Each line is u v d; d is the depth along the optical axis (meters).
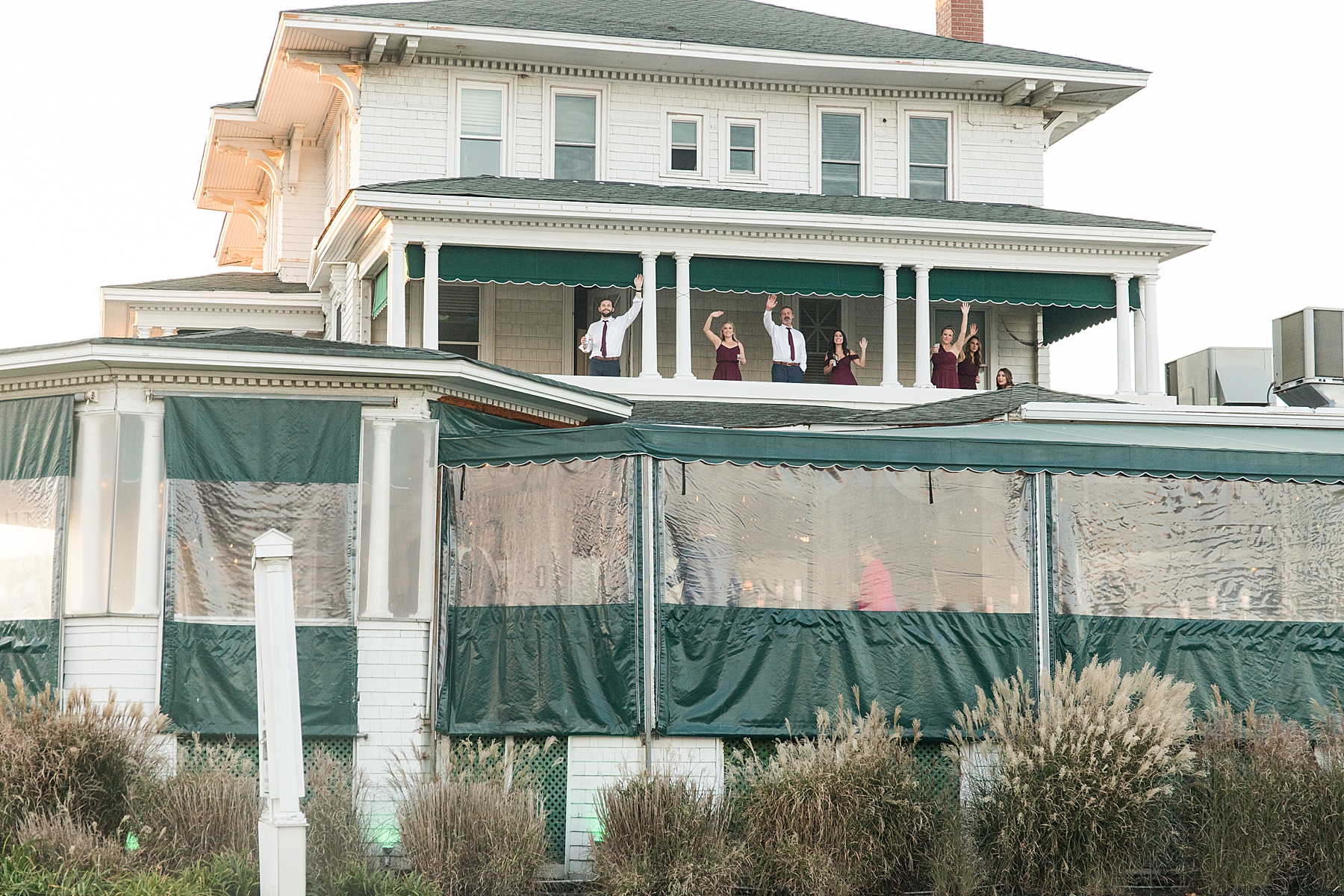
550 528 29.30
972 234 52.50
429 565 29.81
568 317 54.41
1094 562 30.38
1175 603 30.53
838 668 29.31
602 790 27.61
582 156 55.31
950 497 30.17
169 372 29.30
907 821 27.05
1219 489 30.98
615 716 28.38
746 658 28.97
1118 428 36.78
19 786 25.73
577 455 29.25
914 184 57.91
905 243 52.50
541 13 55.53
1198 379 52.91
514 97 54.72
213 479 29.20
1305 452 31.20
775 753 29.02
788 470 29.70
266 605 23.47
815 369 56.59
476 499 29.95
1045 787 27.08
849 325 56.91
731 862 26.39
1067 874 26.91
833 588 29.55
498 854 26.14
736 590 29.12
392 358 29.59
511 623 29.22
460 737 29.11
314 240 64.00
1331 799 27.86
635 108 55.78
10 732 26.05
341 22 51.53
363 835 26.91
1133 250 54.03
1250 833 27.52
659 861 26.38
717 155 56.28
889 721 29.34
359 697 29.14
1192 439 35.50
